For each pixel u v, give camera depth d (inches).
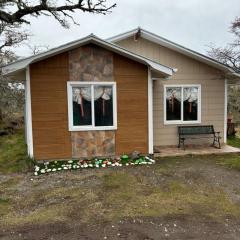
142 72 401.4
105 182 302.8
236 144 529.3
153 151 440.8
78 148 391.5
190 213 223.1
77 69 384.2
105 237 185.8
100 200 251.6
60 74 380.5
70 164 373.1
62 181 309.9
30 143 379.6
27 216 221.5
